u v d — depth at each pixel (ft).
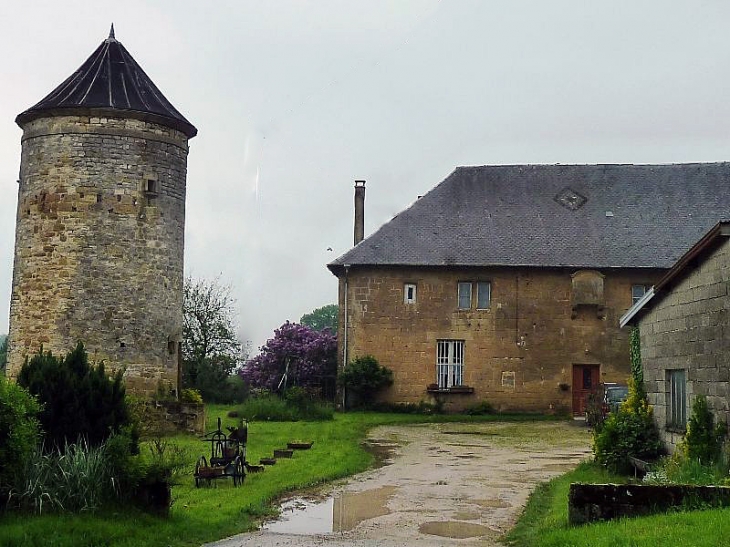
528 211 113.29
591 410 89.86
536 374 106.11
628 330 105.40
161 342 74.43
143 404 66.13
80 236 71.92
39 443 35.01
